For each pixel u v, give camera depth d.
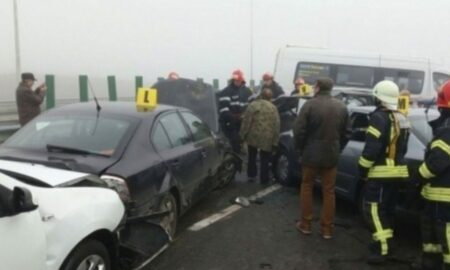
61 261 3.18
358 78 15.13
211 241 5.53
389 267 4.93
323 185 5.71
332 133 5.48
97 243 3.58
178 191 5.46
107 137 4.82
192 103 8.88
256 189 8.05
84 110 5.28
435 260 4.68
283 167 8.30
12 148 4.79
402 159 5.07
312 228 6.11
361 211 6.23
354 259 5.11
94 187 3.78
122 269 4.17
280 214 6.66
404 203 5.27
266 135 8.16
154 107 5.71
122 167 4.48
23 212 2.81
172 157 5.36
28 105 8.79
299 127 5.54
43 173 3.73
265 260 5.01
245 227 6.07
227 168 7.95
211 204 7.08
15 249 2.79
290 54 15.59
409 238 5.75
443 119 4.32
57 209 3.25
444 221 4.36
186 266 4.79
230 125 10.02
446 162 4.20
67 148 4.66
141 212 4.59
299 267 4.86
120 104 5.66
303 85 10.51
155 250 4.32
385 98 5.00
